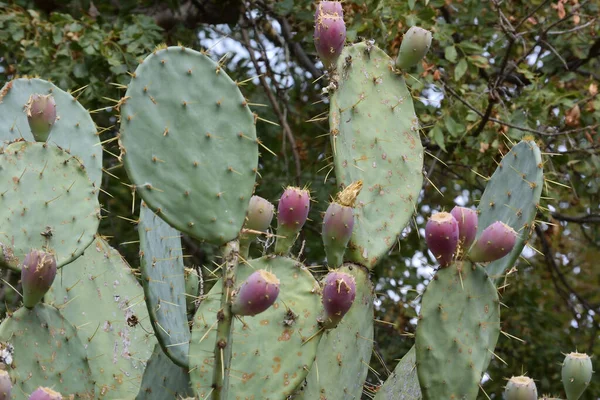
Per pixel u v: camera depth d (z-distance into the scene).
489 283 2.88
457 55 6.65
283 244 2.83
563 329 7.83
